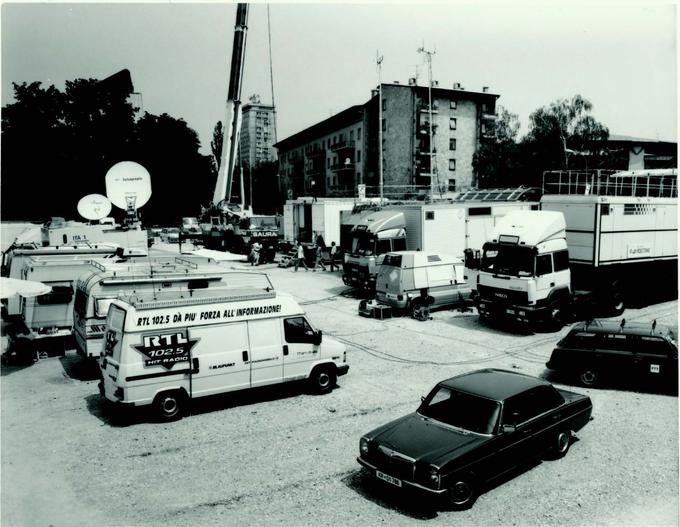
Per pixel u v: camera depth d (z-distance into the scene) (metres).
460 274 19.59
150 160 58.72
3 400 10.81
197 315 9.92
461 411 7.46
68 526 6.42
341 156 74.38
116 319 9.76
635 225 18.50
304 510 6.81
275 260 35.03
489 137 62.59
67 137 47.03
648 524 6.41
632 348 11.02
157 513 6.73
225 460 8.19
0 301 16.48
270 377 10.64
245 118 167.50
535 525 6.43
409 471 6.61
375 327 17.31
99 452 8.45
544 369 12.78
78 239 24.53
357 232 22.88
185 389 9.79
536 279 15.85
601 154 46.19
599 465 7.94
